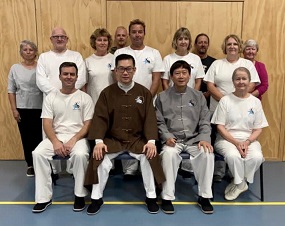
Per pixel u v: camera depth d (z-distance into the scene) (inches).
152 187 110.6
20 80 136.6
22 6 148.4
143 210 111.9
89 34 150.6
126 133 114.1
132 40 131.4
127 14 148.9
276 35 150.6
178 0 147.6
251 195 124.0
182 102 118.1
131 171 136.0
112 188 129.0
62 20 149.5
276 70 153.9
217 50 152.3
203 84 142.6
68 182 134.8
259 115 119.6
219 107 120.5
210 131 116.1
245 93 118.9
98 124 112.5
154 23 149.7
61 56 129.8
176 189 128.6
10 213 109.3
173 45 135.7
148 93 115.3
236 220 105.7
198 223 103.7
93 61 134.6
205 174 109.8
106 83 133.0
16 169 149.4
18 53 152.7
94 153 108.0
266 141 160.2
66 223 103.3
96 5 148.1
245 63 132.5
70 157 110.4
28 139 140.3
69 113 118.3
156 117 115.8
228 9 148.5
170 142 111.4
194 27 150.2
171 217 107.3
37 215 108.1
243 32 150.5
